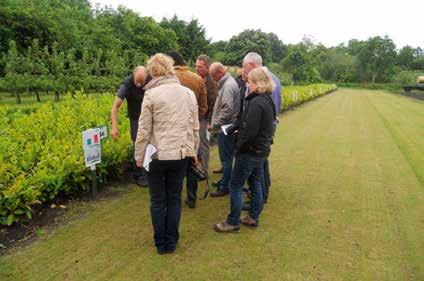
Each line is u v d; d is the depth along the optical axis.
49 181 4.25
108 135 5.63
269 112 3.65
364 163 7.24
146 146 3.28
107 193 5.02
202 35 51.44
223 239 3.88
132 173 5.75
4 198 3.77
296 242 3.87
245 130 3.61
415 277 3.29
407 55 97.88
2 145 4.42
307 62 59.09
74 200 4.68
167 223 3.52
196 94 4.61
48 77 16.70
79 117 6.08
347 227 4.27
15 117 6.04
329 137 9.99
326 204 4.98
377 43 81.44
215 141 8.48
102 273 3.21
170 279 3.15
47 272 3.19
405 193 5.49
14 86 15.27
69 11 32.22
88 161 4.57
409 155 7.98
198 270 3.29
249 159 3.74
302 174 6.37
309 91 25.80
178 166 3.36
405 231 4.20
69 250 3.56
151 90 3.24
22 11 22.56
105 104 7.00
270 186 5.68
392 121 14.12
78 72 17.75
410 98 33.72
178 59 4.53
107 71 21.09
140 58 27.95
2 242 3.64
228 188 5.12
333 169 6.75
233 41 57.22
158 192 3.40
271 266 3.39
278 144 8.86
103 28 32.34
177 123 3.24
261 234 4.02
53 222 4.11
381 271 3.37
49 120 5.79
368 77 83.06
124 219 4.25
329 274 3.29
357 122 13.43
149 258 3.47
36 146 4.73
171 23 49.06
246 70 4.15
